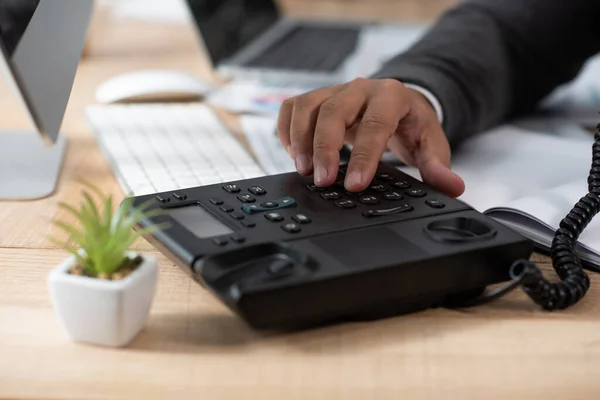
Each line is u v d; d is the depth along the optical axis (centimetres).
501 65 107
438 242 60
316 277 53
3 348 55
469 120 98
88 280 53
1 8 59
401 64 98
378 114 77
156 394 50
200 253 57
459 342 57
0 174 90
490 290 64
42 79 65
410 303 59
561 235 68
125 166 92
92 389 50
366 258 57
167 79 125
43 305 61
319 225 62
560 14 115
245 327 58
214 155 97
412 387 51
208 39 135
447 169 80
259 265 57
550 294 60
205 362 53
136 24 176
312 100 79
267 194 69
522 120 113
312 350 55
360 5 199
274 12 174
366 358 54
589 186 73
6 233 75
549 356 55
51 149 99
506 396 51
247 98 125
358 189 70
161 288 64
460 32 107
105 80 135
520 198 79
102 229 54
